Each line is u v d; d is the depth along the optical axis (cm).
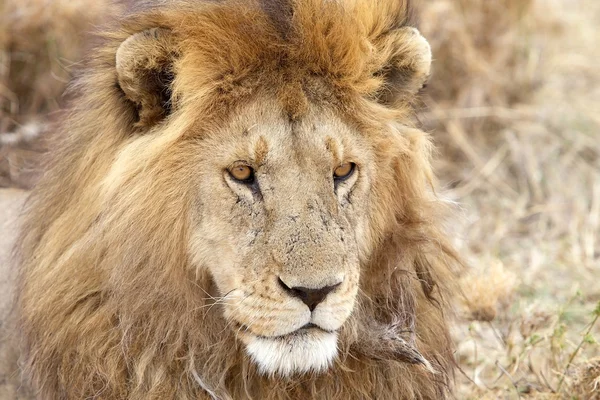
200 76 590
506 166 1273
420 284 684
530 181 1253
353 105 611
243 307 586
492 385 845
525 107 1359
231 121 592
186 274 612
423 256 679
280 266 569
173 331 623
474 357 885
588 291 1045
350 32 603
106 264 615
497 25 1370
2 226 840
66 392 656
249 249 583
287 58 594
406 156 650
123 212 602
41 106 1214
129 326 616
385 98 655
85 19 1212
